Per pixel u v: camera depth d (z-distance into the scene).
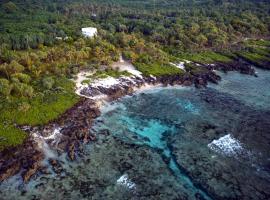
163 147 93.50
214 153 90.56
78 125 102.88
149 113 115.69
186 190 76.25
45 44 165.50
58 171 81.56
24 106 104.25
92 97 123.06
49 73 133.12
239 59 184.50
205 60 175.00
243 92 140.25
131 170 82.81
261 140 98.44
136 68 152.75
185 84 145.12
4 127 94.81
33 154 86.56
